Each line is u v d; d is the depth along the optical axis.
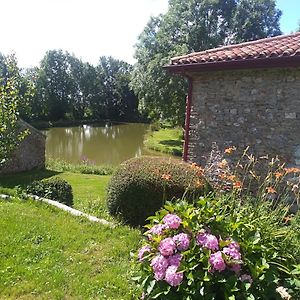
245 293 2.80
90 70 61.59
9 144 9.09
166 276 2.87
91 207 7.45
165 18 28.28
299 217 4.44
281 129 6.89
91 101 61.25
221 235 3.10
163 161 6.24
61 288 3.86
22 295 3.70
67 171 16.30
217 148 7.75
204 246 2.93
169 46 27.39
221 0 27.62
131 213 6.00
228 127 7.60
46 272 4.16
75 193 10.02
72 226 5.69
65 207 6.77
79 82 60.62
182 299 2.88
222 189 6.44
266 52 6.62
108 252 4.81
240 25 27.55
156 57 26.19
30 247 4.79
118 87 60.78
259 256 3.07
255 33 27.75
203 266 2.90
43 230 5.40
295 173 6.58
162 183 5.85
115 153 27.66
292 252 3.69
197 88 8.09
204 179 6.12
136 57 29.52
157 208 5.86
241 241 3.10
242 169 7.33
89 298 3.68
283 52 6.39
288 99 6.79
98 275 4.17
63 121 55.38
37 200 7.03
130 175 6.06
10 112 8.95
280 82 6.88
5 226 5.39
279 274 3.25
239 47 8.09
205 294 2.83
